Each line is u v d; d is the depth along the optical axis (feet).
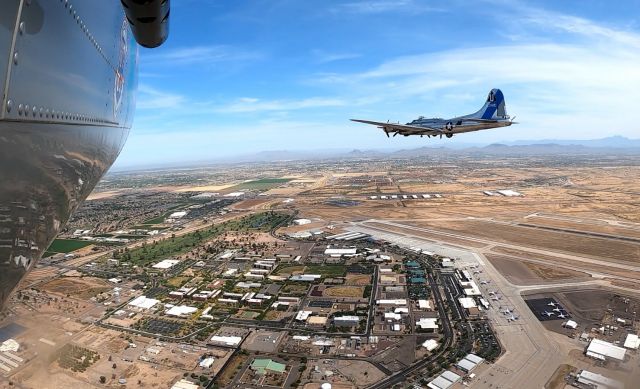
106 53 38.01
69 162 29.89
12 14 18.66
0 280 24.36
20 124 20.15
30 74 21.07
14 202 22.63
